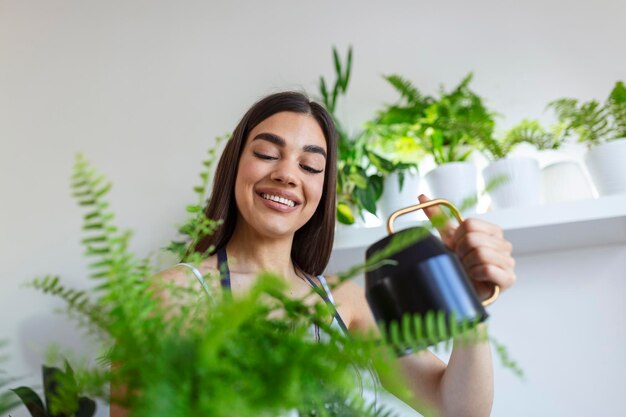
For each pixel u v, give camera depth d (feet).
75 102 6.48
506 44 5.93
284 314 1.57
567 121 5.16
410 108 5.17
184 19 6.59
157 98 6.38
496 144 4.92
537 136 5.06
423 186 5.46
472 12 6.08
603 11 5.86
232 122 6.20
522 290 5.23
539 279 5.22
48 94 6.54
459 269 1.81
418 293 1.71
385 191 4.92
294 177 3.67
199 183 6.03
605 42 5.78
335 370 1.27
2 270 5.94
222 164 4.01
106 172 6.18
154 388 1.14
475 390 3.12
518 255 5.30
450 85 5.92
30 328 5.66
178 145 6.18
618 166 4.49
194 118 6.26
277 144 3.75
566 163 4.83
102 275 1.37
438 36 6.07
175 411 1.11
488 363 3.16
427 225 1.67
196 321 1.47
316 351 1.33
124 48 6.59
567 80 5.74
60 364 4.91
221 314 1.32
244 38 6.44
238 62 6.37
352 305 4.20
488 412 3.16
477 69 5.91
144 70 6.49
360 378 1.39
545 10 5.96
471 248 2.19
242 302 1.20
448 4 6.15
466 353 3.14
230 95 6.28
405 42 6.11
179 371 1.21
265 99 3.99
